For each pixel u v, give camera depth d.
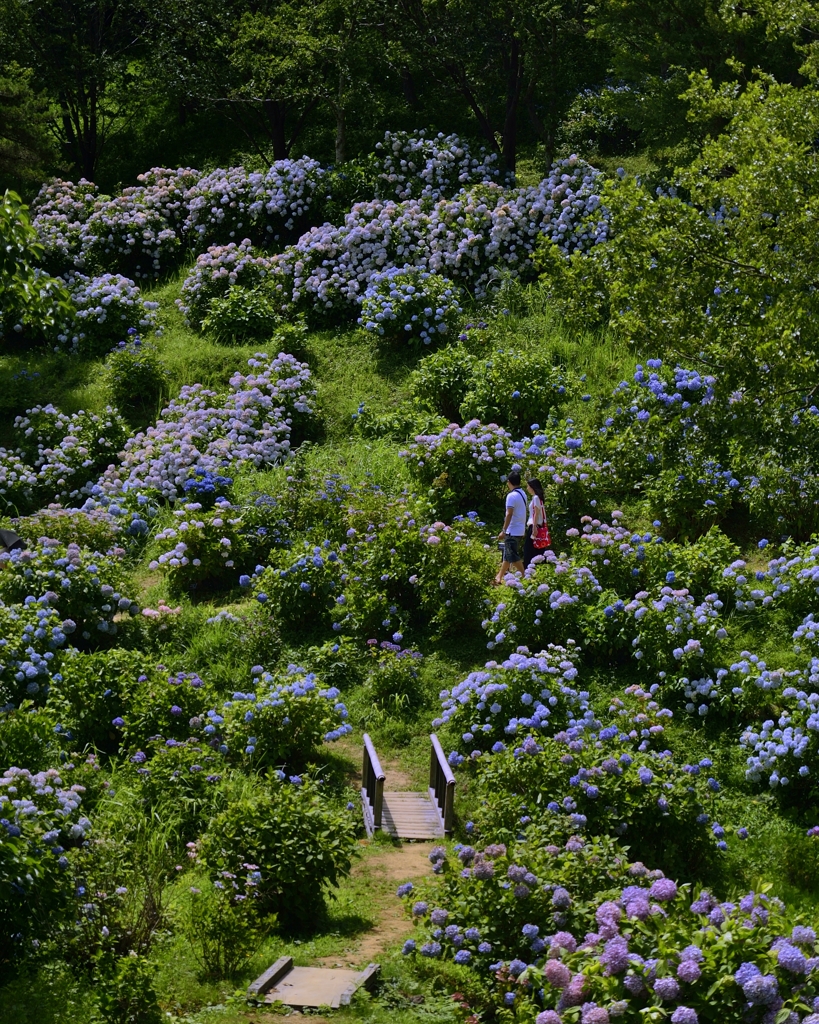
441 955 7.11
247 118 32.47
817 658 11.22
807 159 12.33
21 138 25.97
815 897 8.80
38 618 13.32
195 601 15.53
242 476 17.92
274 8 27.95
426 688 12.81
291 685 11.50
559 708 11.19
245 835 8.48
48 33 30.56
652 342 12.34
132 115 34.47
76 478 19.16
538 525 14.23
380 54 27.02
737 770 10.77
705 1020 5.36
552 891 7.06
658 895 6.27
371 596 13.89
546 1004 6.04
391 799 10.70
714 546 13.67
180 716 11.62
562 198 22.91
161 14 28.78
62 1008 6.62
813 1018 5.01
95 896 7.65
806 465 13.05
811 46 15.91
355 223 23.59
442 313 21.06
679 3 22.06
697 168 13.27
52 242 25.97
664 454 14.50
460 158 25.84
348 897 8.67
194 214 26.45
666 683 11.95
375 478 17.28
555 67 25.08
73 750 11.75
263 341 22.80
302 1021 6.47
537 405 17.64
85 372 22.70
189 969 7.44
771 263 12.06
